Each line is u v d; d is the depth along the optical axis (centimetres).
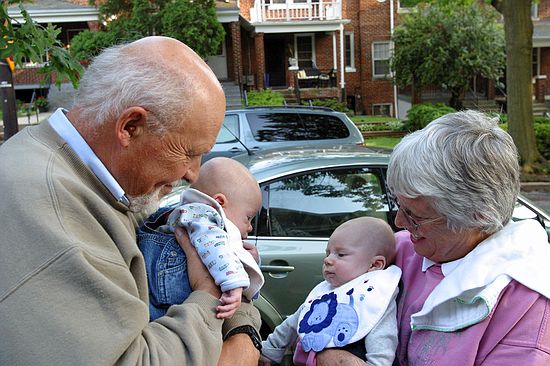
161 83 134
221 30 1811
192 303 146
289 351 203
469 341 146
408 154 154
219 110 144
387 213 360
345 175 364
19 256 118
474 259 152
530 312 142
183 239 162
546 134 1252
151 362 127
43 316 115
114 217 135
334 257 184
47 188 124
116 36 1683
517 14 1126
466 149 148
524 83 1136
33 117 1894
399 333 173
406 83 2095
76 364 115
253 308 177
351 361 164
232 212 181
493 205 149
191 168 148
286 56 2450
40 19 2144
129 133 136
